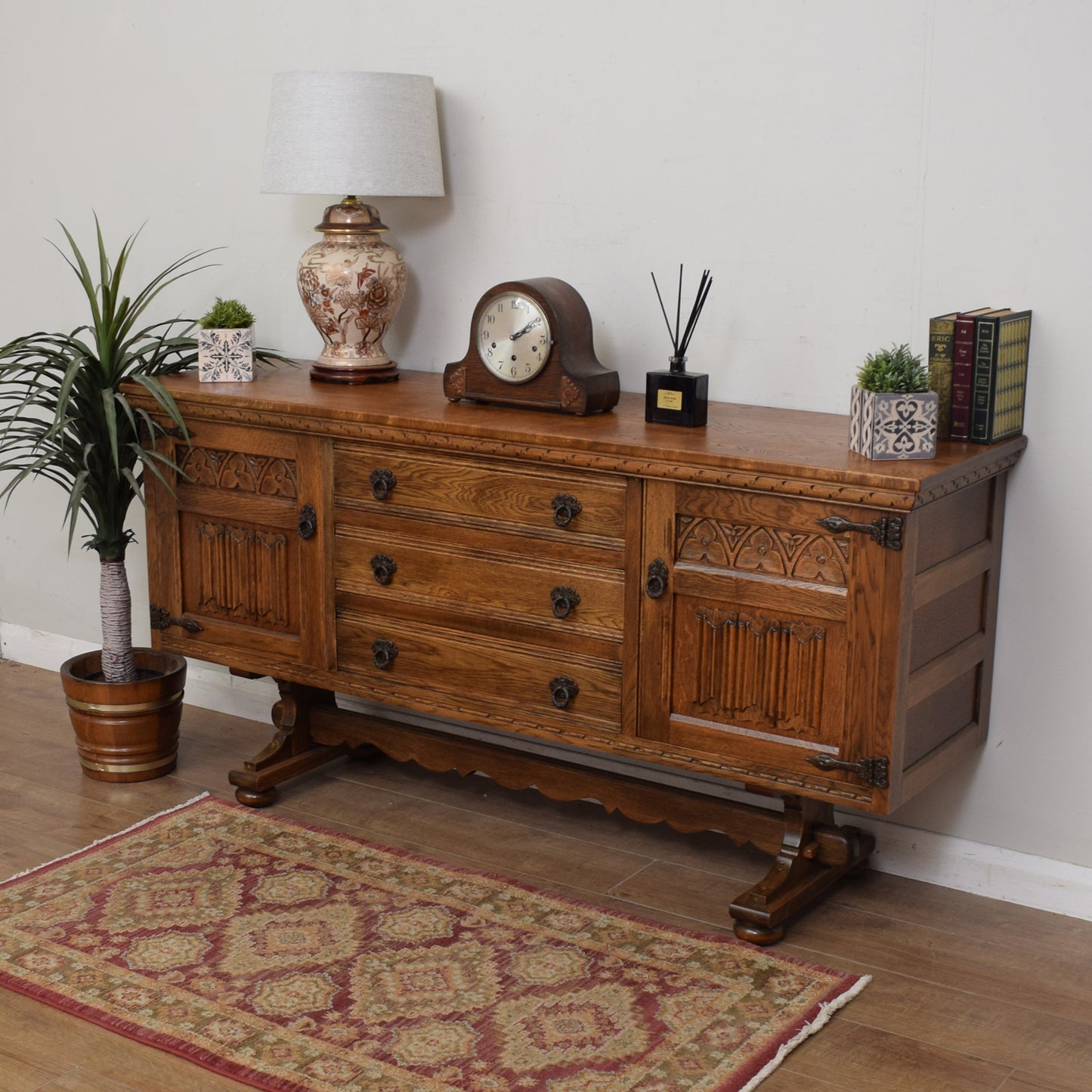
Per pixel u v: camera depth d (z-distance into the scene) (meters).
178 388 2.98
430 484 2.69
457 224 3.13
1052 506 2.57
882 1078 2.15
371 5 3.15
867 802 2.34
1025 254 2.52
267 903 2.64
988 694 2.67
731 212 2.79
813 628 2.34
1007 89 2.48
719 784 2.98
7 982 2.37
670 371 2.63
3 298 3.89
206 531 3.05
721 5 2.72
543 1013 2.29
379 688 2.86
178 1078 2.13
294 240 3.36
